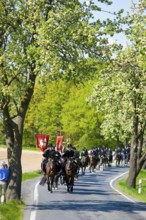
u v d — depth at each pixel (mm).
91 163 50031
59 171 29172
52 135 92062
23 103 22703
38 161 69250
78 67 19734
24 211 19609
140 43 17047
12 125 22500
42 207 21156
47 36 19109
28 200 23766
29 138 102188
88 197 26547
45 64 19359
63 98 91562
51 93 91688
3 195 22078
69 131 81312
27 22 20703
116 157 64562
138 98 37125
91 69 20375
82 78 20359
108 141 78875
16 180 22578
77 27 19469
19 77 20500
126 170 57062
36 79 21141
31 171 46000
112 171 53969
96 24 20688
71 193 28281
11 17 20578
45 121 92188
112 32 20062
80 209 21000
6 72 20000
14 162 22703
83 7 20797
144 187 42312
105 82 36812
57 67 19078
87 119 78375
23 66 19828
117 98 37344
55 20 19297
